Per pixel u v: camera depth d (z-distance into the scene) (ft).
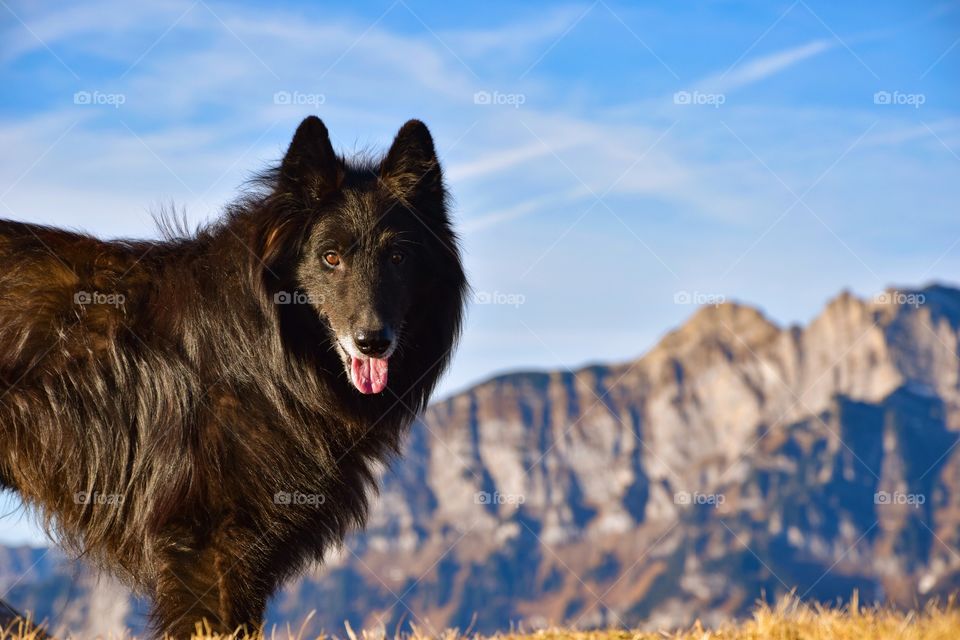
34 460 8.67
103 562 8.87
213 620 8.53
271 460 8.71
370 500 9.22
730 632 8.77
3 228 8.86
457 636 8.94
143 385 8.68
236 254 8.84
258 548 8.66
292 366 8.85
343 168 9.18
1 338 8.65
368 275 8.93
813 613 8.84
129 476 8.70
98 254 8.84
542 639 8.91
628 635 8.91
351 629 8.80
